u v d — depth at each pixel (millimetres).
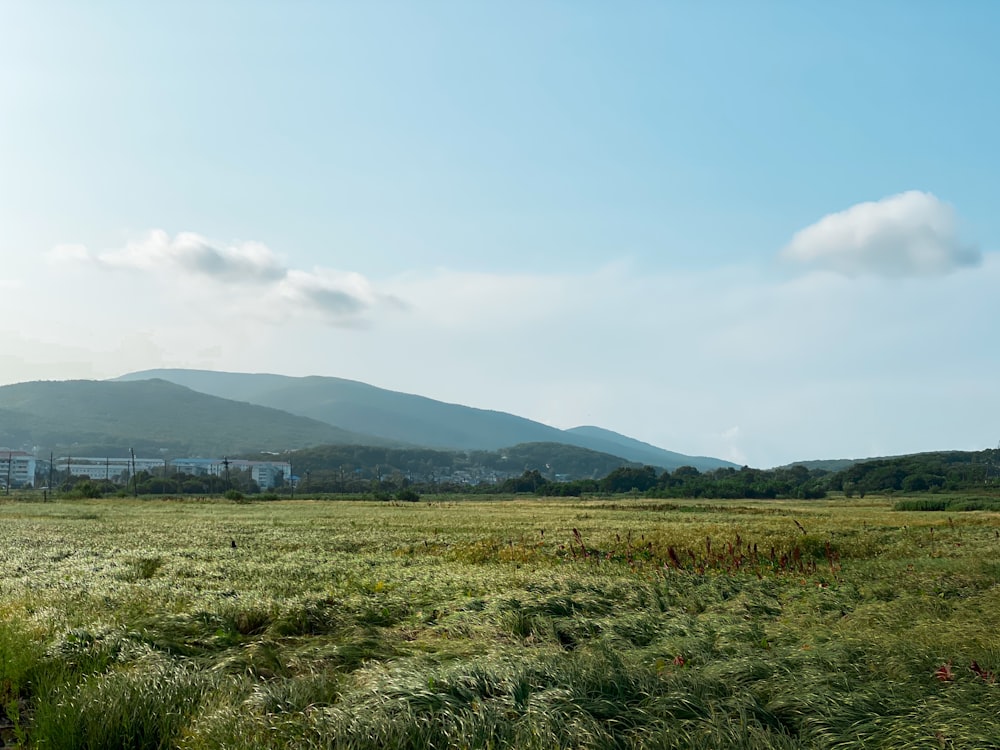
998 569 19297
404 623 13406
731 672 8516
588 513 65625
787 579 19188
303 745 6664
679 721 7074
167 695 7898
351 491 171875
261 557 26047
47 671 9211
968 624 11555
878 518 54969
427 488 180500
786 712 7500
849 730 6844
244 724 7090
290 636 12289
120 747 7121
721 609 14383
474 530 41031
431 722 6859
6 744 7438
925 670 8914
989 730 6578
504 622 12461
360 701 7484
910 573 19188
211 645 11375
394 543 32688
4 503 90000
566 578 17547
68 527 44062
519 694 7531
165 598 15500
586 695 7512
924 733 6602
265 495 115312
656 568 21062
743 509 74688
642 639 11555
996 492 122562
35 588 17734
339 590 17000
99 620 12305
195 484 143625
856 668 8797
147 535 37531
